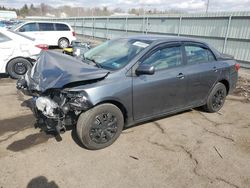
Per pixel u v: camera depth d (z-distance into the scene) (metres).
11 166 3.06
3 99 5.45
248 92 7.02
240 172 3.14
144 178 2.95
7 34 7.02
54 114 3.23
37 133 3.90
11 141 3.64
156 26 16.81
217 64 4.81
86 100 3.16
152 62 3.80
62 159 3.25
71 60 3.77
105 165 3.17
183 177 3.00
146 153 3.47
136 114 3.76
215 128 4.37
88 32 27.41
